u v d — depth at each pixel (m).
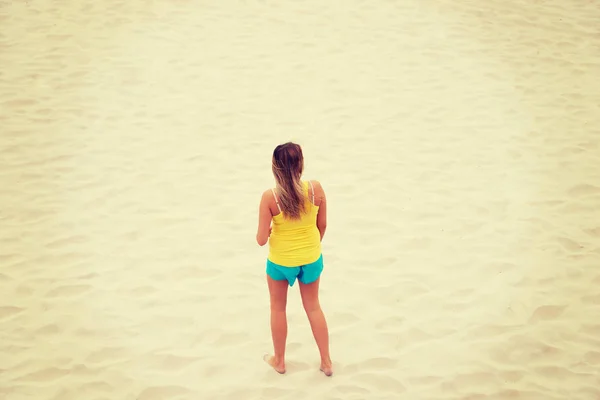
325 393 4.36
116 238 6.05
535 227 6.16
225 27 10.56
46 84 8.78
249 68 9.34
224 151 7.50
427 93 8.75
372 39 10.24
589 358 4.65
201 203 6.60
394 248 5.93
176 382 4.46
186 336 4.89
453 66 9.45
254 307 5.20
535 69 9.35
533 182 6.89
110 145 7.57
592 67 9.36
